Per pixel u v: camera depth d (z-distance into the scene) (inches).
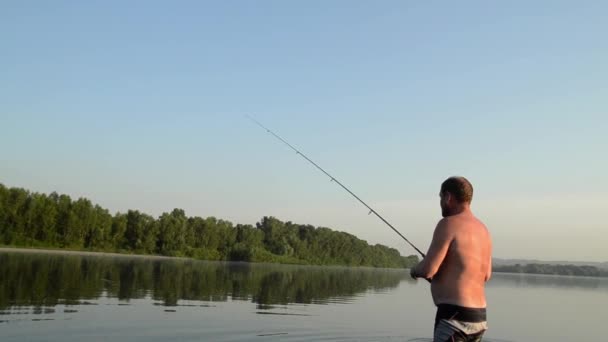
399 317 660.7
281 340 444.1
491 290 1530.5
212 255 3358.8
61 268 1163.3
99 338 401.1
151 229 3129.9
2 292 628.4
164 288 857.5
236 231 3641.7
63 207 2805.1
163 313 552.4
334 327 534.0
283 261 3681.1
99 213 2967.5
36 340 379.6
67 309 531.2
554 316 810.8
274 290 983.0
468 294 194.2
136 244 3068.4
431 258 195.8
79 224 2819.9
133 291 765.9
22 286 709.3
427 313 730.2
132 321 485.7
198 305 644.1
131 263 1765.5
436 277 201.5
